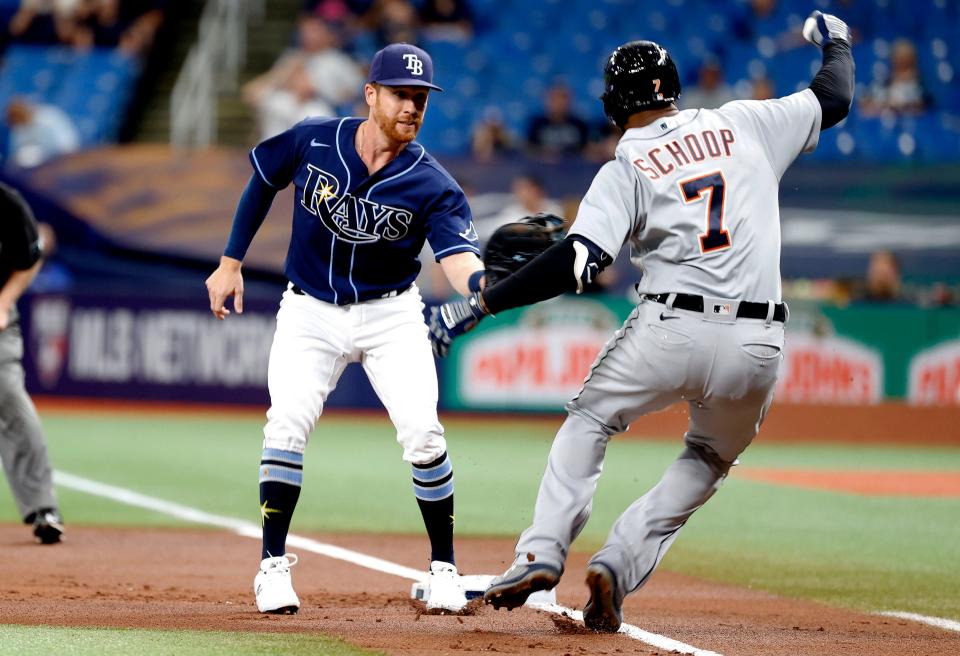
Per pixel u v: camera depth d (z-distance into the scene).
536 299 16.53
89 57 80.75
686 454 18.09
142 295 65.31
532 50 81.25
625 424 17.55
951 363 63.47
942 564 26.48
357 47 79.75
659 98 17.16
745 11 83.31
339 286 18.92
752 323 16.58
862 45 80.56
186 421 61.66
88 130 77.25
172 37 83.94
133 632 16.56
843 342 62.88
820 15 18.66
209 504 34.66
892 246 65.44
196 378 65.25
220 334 65.12
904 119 76.06
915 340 63.25
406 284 19.28
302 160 18.83
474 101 78.00
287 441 18.73
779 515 35.06
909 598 22.02
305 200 18.78
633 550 17.47
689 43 81.69
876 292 65.00
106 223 66.31
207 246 66.12
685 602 21.25
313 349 18.97
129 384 65.44
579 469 17.27
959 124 76.44
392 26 80.62
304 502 35.56
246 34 83.00
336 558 25.62
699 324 16.48
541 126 71.44
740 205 16.67
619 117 17.41
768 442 61.75
